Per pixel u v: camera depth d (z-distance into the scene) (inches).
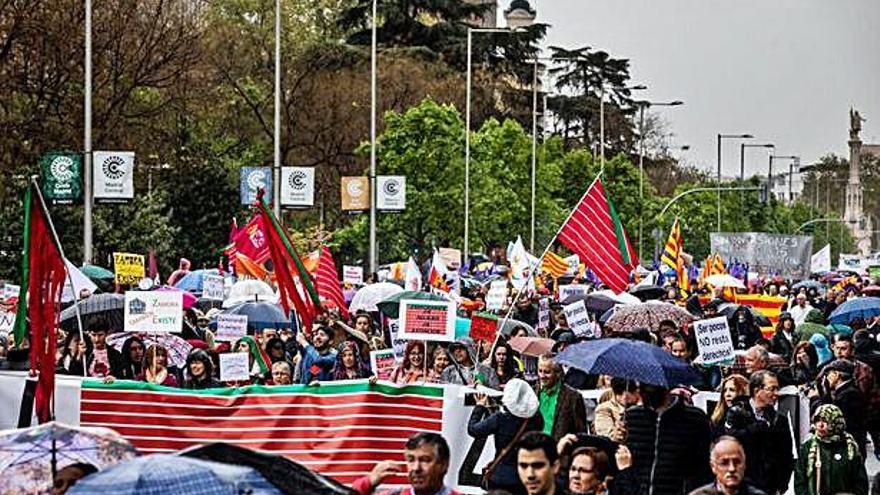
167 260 2447.1
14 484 439.2
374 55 2687.0
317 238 2314.2
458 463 646.5
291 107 3553.2
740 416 648.4
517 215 3378.4
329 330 840.3
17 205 2171.5
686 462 596.1
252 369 863.1
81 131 2465.6
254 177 2363.4
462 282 1824.6
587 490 506.6
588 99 5526.6
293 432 643.5
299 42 3582.7
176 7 2810.0
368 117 3619.6
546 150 4183.1
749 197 5748.0
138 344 818.2
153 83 2598.4
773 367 776.3
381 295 1272.1
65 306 1040.8
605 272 893.8
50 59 2416.3
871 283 1942.7
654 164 5999.0
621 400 663.8
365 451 642.2
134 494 348.8
